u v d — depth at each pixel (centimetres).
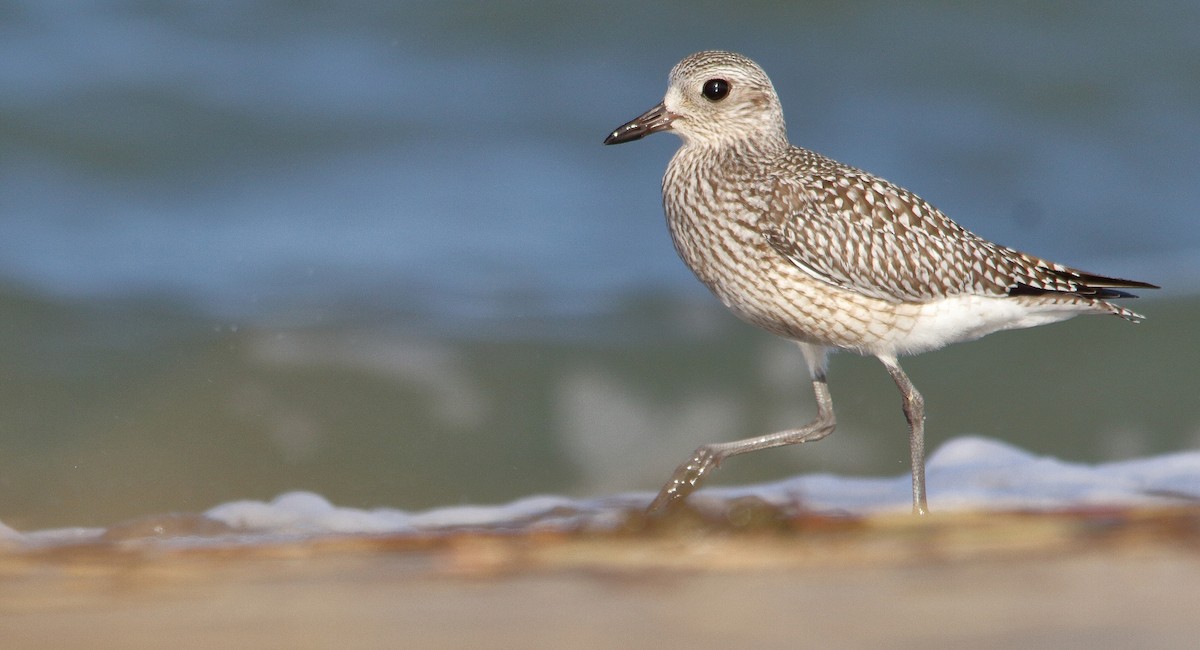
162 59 2153
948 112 2281
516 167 2080
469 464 1273
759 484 1166
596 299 1591
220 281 1627
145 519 937
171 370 1351
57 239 1753
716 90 1015
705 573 589
